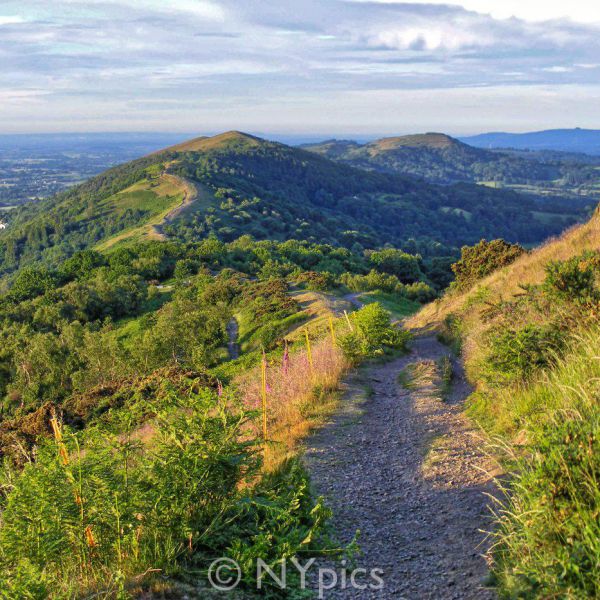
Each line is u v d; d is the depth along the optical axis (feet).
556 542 10.64
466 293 80.12
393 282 209.97
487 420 24.68
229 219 524.93
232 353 126.31
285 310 134.92
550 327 26.48
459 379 37.76
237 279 226.38
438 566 13.67
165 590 11.51
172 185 643.86
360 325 54.75
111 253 315.99
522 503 12.08
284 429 27.50
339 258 333.01
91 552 12.79
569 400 15.26
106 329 200.54
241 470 15.07
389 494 18.98
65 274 295.69
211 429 14.84
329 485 19.98
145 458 14.57
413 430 26.50
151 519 13.20
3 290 436.76
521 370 25.26
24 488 12.87
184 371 58.03
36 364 145.28
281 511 14.28
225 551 13.12
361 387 37.70
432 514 16.88
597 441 11.39
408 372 43.60
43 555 12.20
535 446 12.78
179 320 131.85
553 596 10.03
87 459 13.57
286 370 36.27
